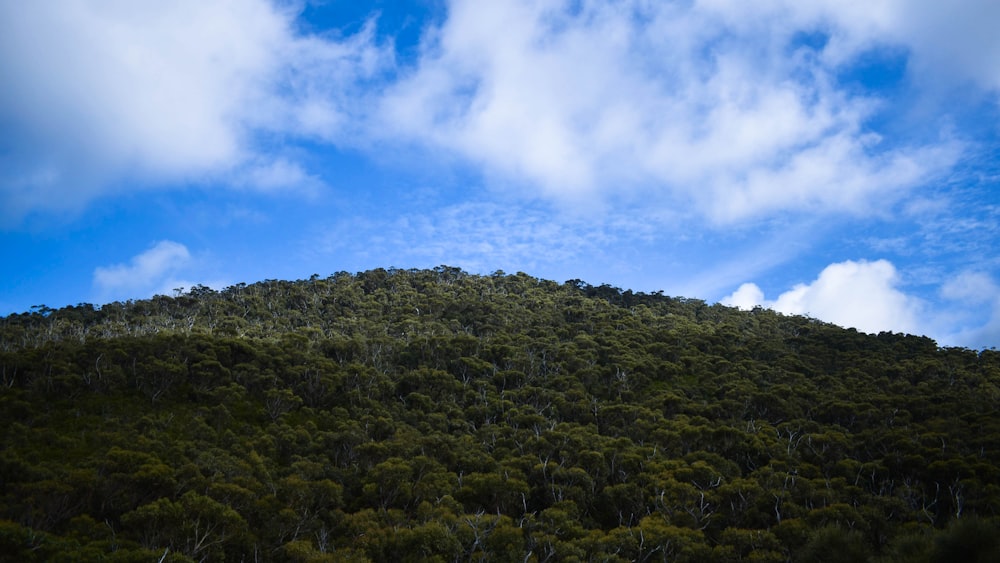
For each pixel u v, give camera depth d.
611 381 74.25
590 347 85.12
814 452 54.50
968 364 86.31
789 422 62.06
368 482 46.62
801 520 39.97
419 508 42.69
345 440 52.59
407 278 124.62
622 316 106.50
